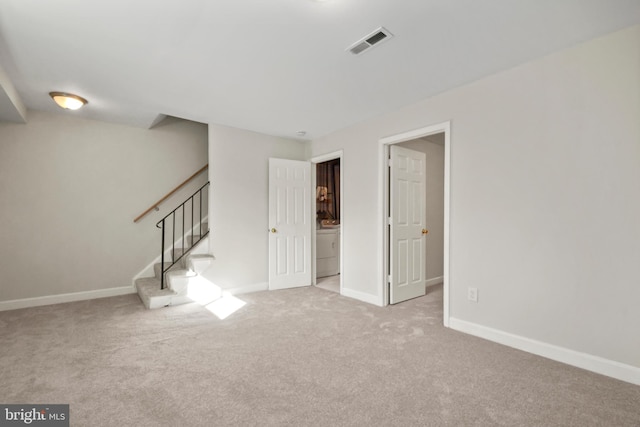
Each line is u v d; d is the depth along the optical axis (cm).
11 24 185
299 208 457
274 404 166
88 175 381
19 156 342
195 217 461
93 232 384
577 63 210
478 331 262
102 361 214
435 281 477
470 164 270
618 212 194
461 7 169
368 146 372
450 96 285
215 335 263
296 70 244
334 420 153
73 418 153
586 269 206
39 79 263
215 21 182
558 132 219
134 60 229
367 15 176
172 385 184
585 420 153
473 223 267
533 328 230
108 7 170
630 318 189
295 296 398
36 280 350
